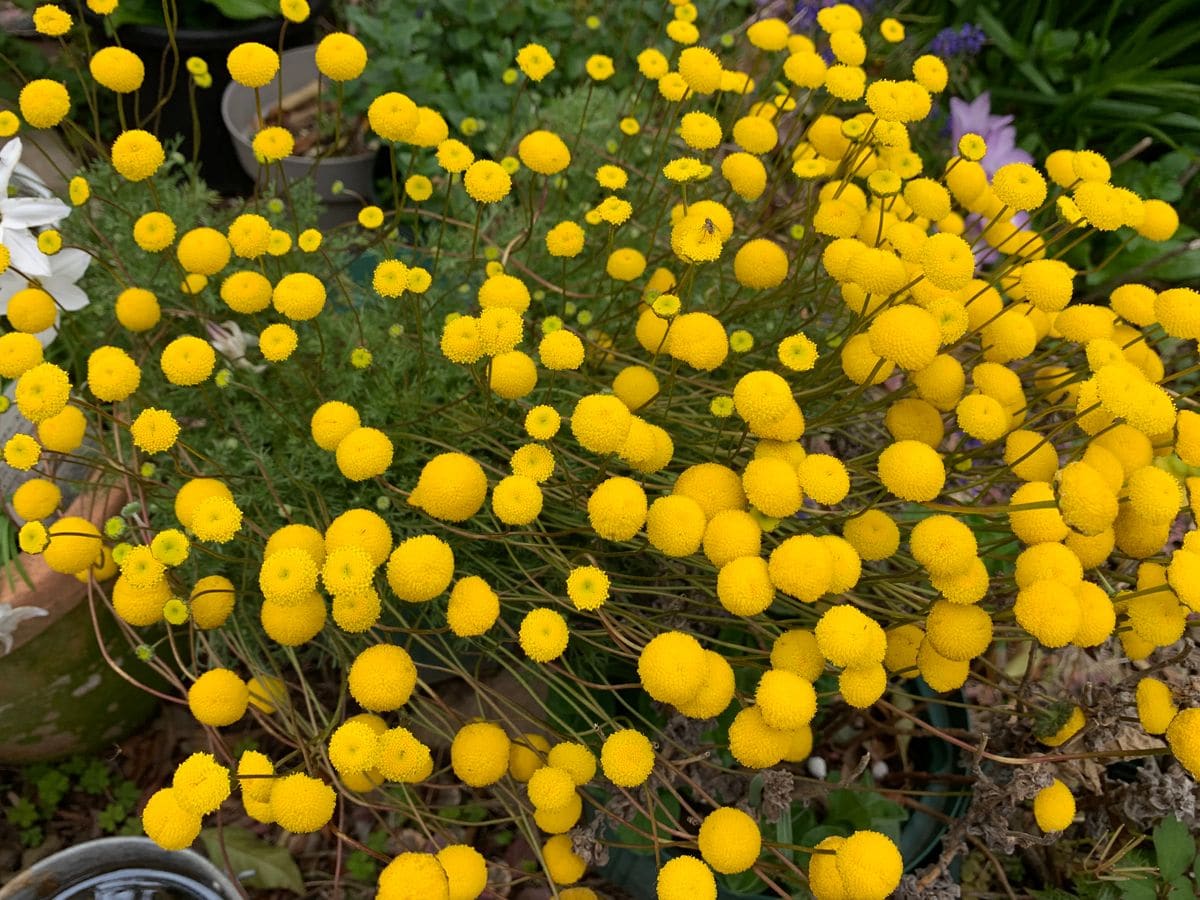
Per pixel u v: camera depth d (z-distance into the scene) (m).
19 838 0.47
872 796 0.38
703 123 0.36
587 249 0.49
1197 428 0.30
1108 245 0.64
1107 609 0.28
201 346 0.32
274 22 0.62
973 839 0.38
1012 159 0.61
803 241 0.41
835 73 0.37
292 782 0.27
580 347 0.31
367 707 0.29
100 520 0.38
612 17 0.66
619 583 0.40
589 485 0.35
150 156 0.34
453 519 0.30
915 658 0.33
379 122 0.36
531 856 0.47
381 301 0.46
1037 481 0.31
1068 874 0.41
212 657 0.35
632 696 0.43
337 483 0.41
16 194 0.41
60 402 0.29
